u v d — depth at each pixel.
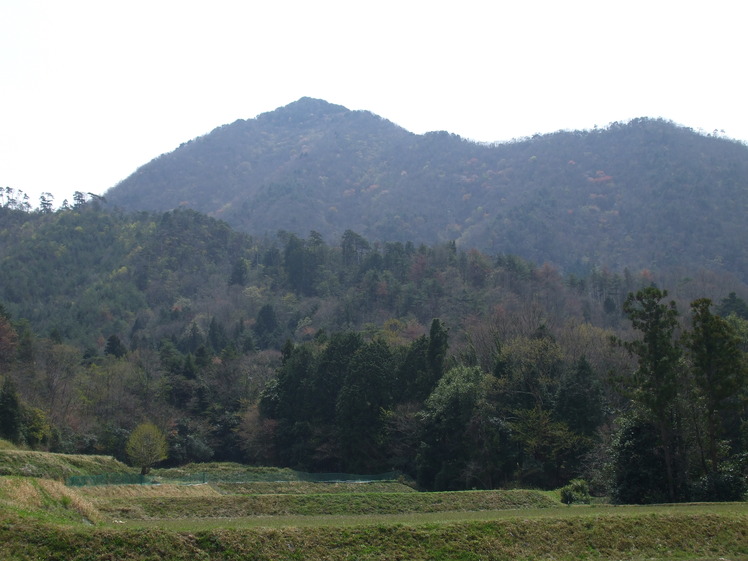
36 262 153.25
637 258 182.25
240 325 121.88
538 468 54.88
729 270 161.88
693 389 42.12
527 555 24.52
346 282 142.50
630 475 42.38
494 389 59.94
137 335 119.31
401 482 56.88
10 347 77.31
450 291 118.12
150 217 189.38
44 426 60.66
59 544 20.41
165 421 75.19
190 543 21.98
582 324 80.38
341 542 23.64
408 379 67.38
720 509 29.86
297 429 70.06
